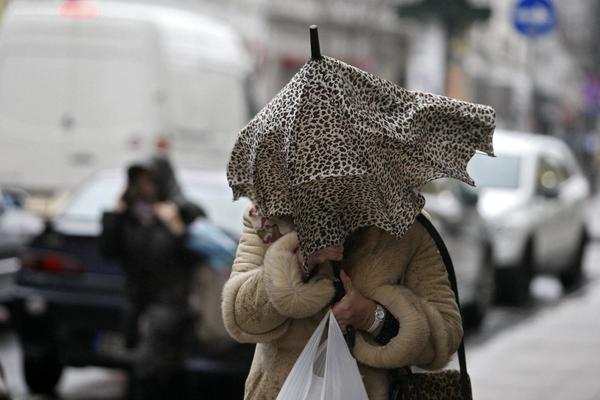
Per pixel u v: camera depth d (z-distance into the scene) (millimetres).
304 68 8078
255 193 8406
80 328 19172
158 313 17281
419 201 8484
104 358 19094
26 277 19594
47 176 39188
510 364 23281
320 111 7941
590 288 39844
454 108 8375
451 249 27953
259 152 8195
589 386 20500
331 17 96562
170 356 17328
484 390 20156
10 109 39500
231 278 8688
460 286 28688
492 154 8453
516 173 35406
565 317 31812
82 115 39031
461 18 35656
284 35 95875
